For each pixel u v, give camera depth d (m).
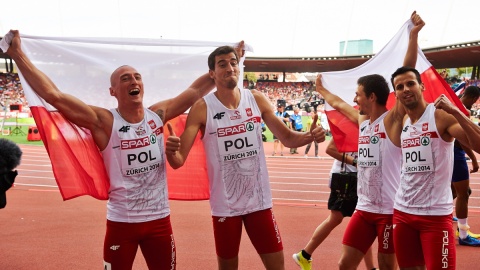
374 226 4.15
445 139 3.59
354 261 4.17
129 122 3.61
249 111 3.96
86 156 3.93
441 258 3.52
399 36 4.84
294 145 4.20
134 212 3.53
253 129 3.93
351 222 4.24
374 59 5.05
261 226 3.90
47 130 3.90
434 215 3.58
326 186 11.71
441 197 3.60
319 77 5.18
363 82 4.16
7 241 6.23
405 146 3.76
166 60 4.59
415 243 3.71
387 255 4.05
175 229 6.98
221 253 3.91
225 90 3.88
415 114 3.73
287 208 8.77
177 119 4.62
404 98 3.68
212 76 3.95
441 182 3.61
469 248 6.06
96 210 8.27
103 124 3.58
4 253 5.71
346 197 4.84
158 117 3.76
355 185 4.86
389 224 4.03
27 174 12.97
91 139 3.90
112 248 3.54
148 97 4.60
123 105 3.60
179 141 3.53
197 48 4.62
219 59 3.83
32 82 3.52
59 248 5.94
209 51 4.63
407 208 3.71
